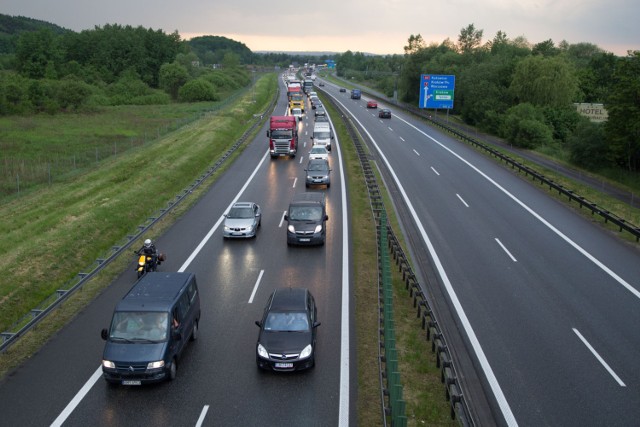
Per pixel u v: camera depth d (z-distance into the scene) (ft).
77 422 45.50
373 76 622.54
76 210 107.96
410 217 108.27
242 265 82.33
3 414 46.55
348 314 66.08
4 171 148.46
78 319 64.75
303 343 53.16
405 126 242.78
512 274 80.12
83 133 226.17
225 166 155.43
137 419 45.93
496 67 278.26
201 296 71.15
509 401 49.67
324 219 93.45
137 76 508.94
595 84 312.71
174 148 175.01
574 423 46.42
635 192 141.18
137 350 50.21
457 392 46.91
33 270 80.12
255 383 51.55
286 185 133.80
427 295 73.10
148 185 130.31
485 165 160.25
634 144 160.86
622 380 52.90
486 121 245.65
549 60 248.73
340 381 51.98
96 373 53.26
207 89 415.23
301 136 215.31
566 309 68.74
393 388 44.16
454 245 92.43
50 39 487.20
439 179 141.38
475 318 66.44
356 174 146.10
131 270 80.23
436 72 329.72
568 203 120.47
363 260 84.79
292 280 76.54
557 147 203.21
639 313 67.67
